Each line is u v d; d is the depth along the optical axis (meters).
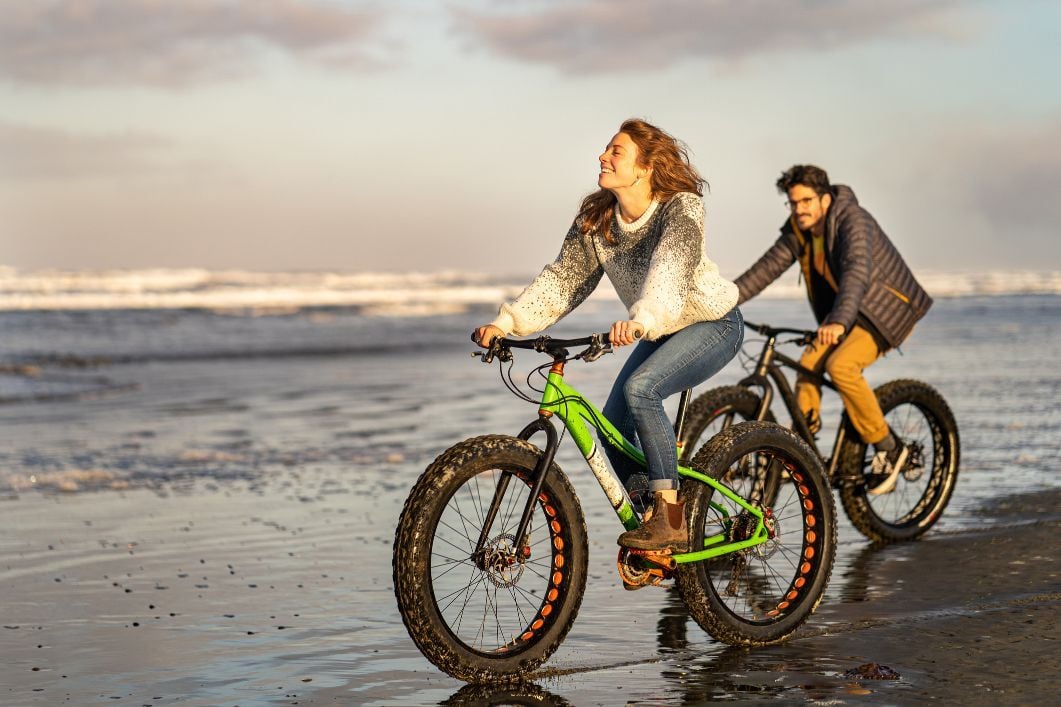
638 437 4.86
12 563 6.60
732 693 4.19
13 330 38.19
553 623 4.63
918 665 4.45
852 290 6.81
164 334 37.84
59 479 9.88
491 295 83.75
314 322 46.19
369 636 5.07
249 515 8.11
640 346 5.21
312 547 7.02
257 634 5.09
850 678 4.32
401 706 4.12
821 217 7.17
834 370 7.03
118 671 4.54
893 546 6.93
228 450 11.74
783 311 50.88
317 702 4.16
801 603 5.06
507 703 4.15
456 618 5.32
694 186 4.86
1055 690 4.09
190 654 4.77
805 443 5.32
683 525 4.81
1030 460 9.80
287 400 17.42
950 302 65.06
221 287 76.00
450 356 28.45
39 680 4.42
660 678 4.41
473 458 4.49
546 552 6.86
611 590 5.87
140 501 8.73
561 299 5.14
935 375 18.44
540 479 4.61
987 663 4.43
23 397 18.11
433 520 4.41
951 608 5.31
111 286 71.56
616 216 4.93
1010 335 30.31
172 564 6.55
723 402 6.91
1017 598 5.45
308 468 10.45
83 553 6.86
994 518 7.51
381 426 13.74
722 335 5.00
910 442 7.32
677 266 4.63
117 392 19.08
